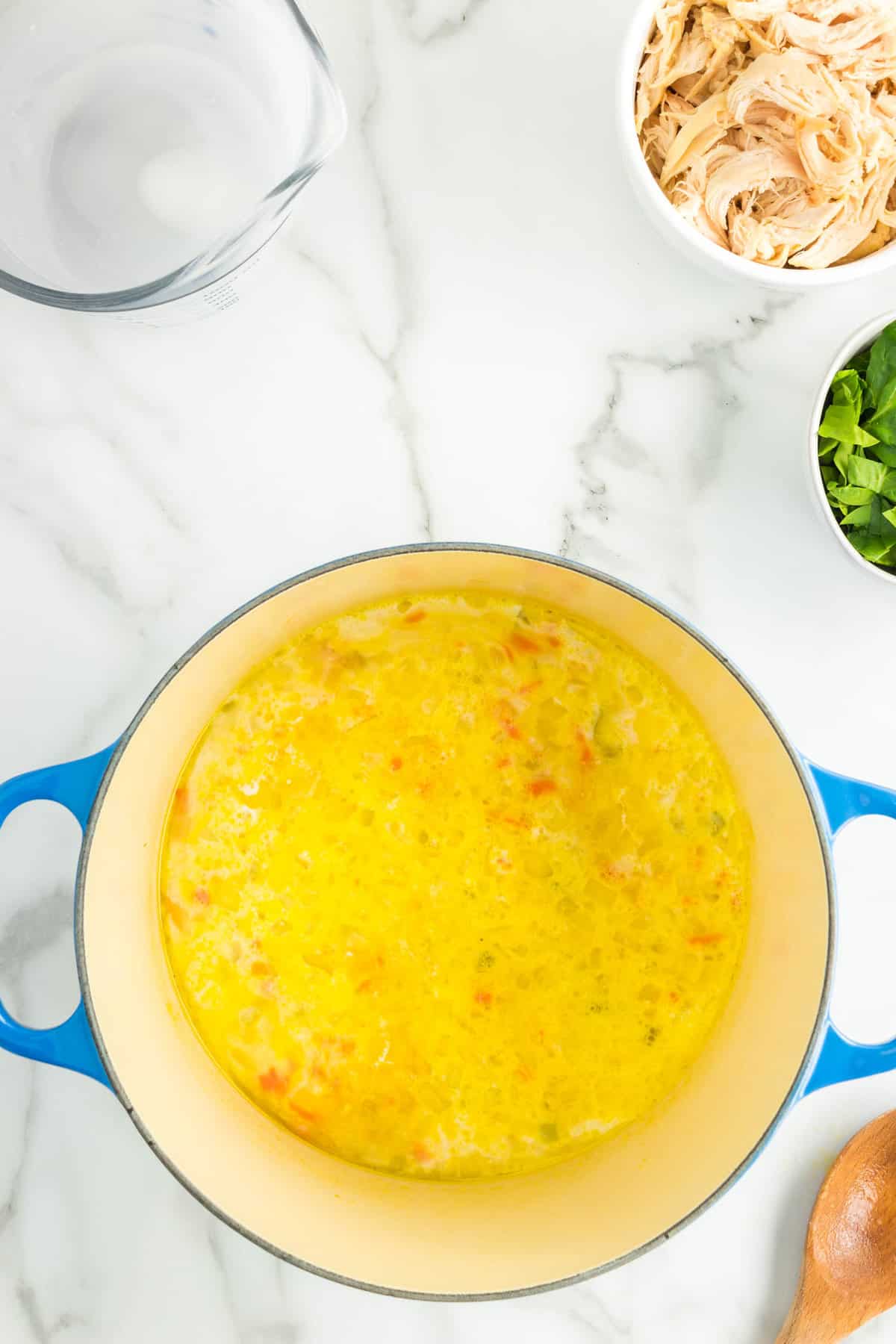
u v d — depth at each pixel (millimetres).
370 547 734
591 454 736
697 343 734
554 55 722
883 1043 711
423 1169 721
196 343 729
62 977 731
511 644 725
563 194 726
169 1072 694
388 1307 735
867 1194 731
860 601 735
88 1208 732
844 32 682
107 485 731
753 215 705
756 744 685
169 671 660
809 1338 726
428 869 727
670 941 727
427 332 731
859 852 738
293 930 724
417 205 726
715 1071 715
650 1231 678
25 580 732
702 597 737
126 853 687
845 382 698
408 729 726
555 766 727
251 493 732
